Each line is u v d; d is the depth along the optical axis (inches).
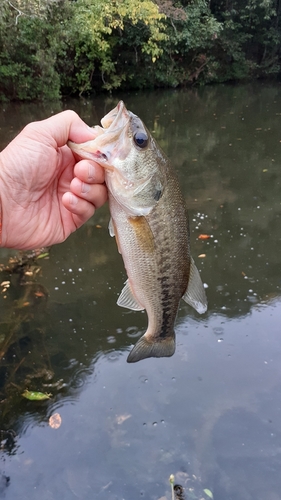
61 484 16.9
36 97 104.0
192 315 26.7
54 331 25.5
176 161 60.0
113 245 36.9
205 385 21.3
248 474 17.1
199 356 23.2
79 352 23.7
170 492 16.5
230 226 39.7
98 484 16.9
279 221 40.7
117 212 12.3
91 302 28.3
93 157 11.7
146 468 17.4
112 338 24.9
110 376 22.0
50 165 12.7
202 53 145.5
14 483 16.9
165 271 13.1
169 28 133.3
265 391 21.0
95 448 18.3
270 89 140.3
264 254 34.5
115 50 126.7
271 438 18.7
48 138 12.4
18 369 22.5
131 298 13.6
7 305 27.7
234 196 47.1
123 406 20.2
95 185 12.1
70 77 116.7
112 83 127.2
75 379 21.8
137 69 134.7
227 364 22.6
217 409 20.0
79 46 113.9
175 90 141.6
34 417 19.7
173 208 12.7
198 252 34.9
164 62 138.0
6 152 12.5
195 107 105.0
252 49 162.7
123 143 11.6
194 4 140.1
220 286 29.8
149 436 18.8
